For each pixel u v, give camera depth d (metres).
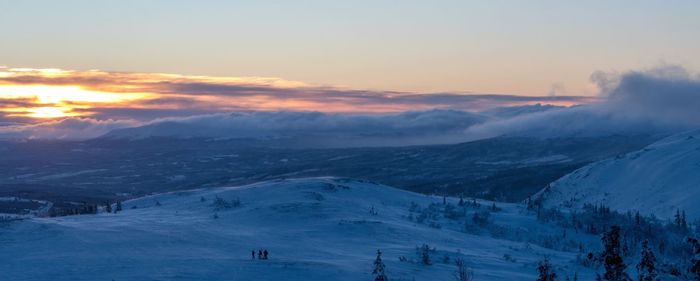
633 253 108.44
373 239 113.06
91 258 81.69
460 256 96.06
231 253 89.62
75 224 111.75
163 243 95.00
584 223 154.50
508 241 130.88
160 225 114.50
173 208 156.62
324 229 121.94
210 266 77.94
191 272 74.00
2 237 95.81
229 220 131.00
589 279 82.69
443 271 82.44
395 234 118.44
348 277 74.81
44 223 106.50
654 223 153.88
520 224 153.62
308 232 118.69
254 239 105.62
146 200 182.00
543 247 130.75
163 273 73.06
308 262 81.62
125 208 173.00
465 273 72.81
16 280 69.62
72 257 82.25
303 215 134.88
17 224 104.94
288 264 80.25
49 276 71.12
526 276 83.44
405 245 107.75
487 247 115.44
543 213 161.88
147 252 87.19
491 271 85.25
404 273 79.19
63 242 92.69
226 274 73.88
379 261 58.72
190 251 89.50
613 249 33.38
